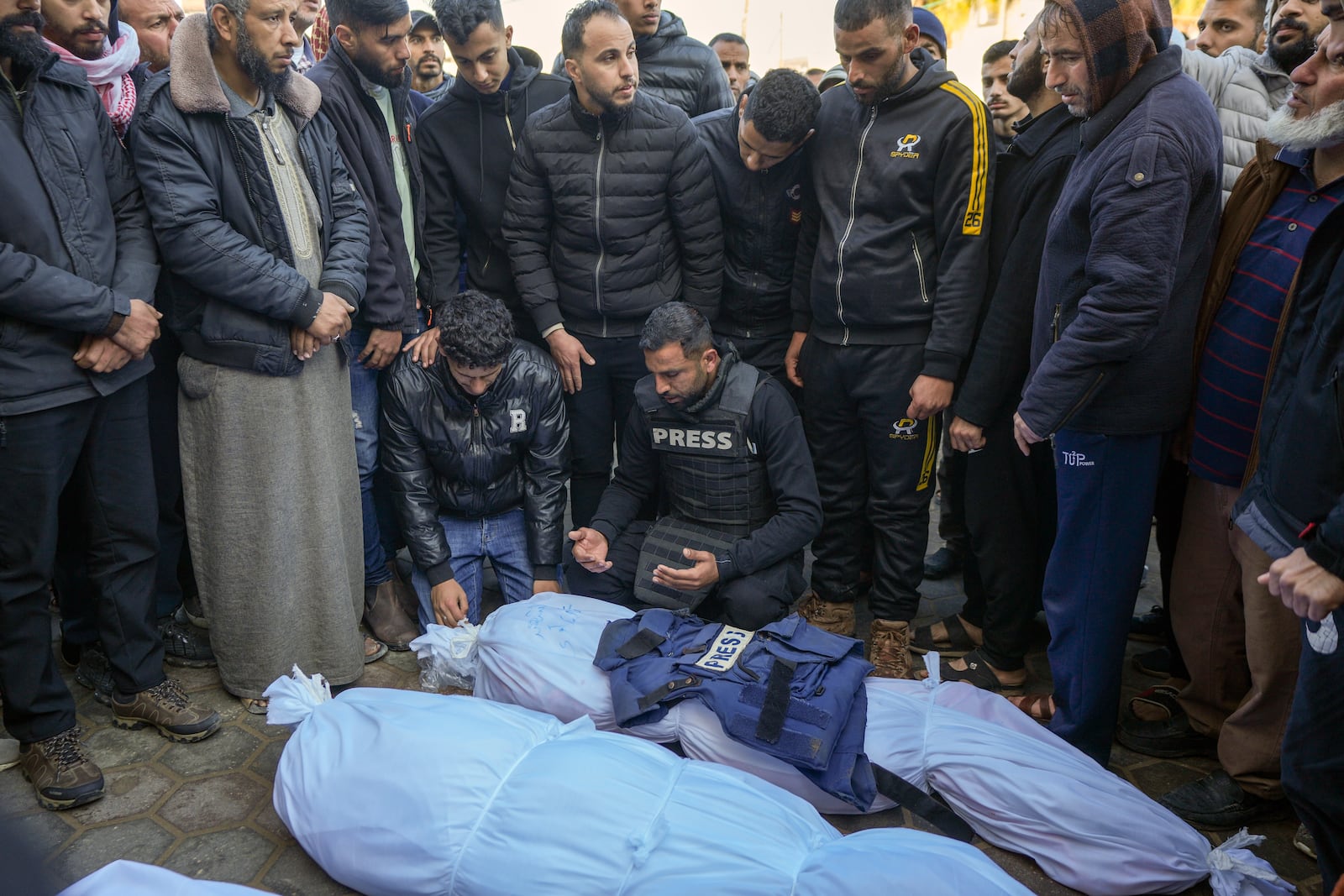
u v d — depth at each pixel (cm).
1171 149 196
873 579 334
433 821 192
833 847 183
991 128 261
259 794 237
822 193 282
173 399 281
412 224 318
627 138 293
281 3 239
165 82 239
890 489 290
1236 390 212
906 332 279
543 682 245
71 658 293
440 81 442
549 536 314
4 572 223
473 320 273
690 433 290
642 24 352
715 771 204
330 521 273
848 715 222
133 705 257
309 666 277
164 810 230
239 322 251
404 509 300
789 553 285
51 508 226
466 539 318
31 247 216
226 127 244
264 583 264
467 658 273
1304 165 199
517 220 310
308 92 262
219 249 241
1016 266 251
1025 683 291
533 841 186
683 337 269
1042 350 230
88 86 231
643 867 180
